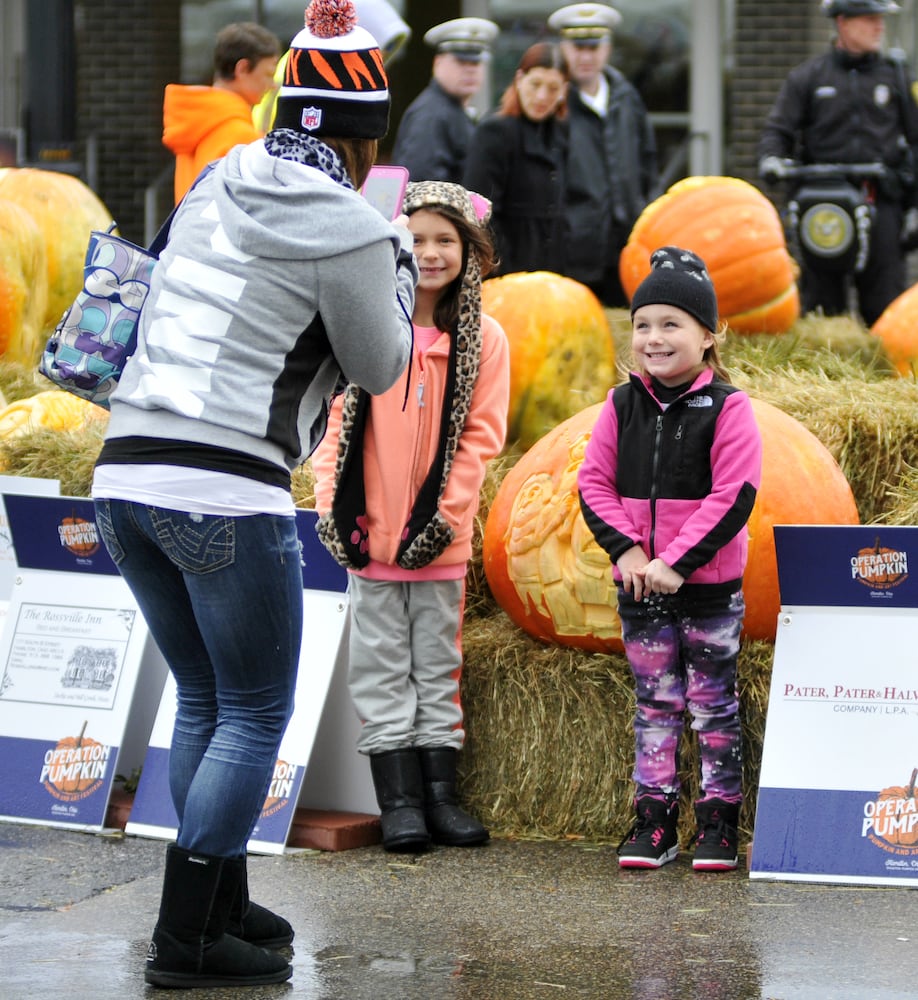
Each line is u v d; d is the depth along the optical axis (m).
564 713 6.68
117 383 4.91
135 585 4.90
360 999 4.71
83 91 20.48
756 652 6.50
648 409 6.20
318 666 6.71
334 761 6.88
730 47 18.34
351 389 6.50
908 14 17.95
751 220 10.18
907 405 7.56
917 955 5.08
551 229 10.64
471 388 6.59
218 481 4.61
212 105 10.02
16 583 7.25
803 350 9.44
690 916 5.51
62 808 6.85
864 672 6.09
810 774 6.03
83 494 8.21
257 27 10.35
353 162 4.90
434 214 6.55
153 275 4.83
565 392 8.87
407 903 5.70
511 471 7.08
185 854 4.78
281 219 4.63
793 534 6.12
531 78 10.31
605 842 6.61
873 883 5.87
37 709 7.03
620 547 6.11
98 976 4.93
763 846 5.98
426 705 6.70
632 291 10.45
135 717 7.24
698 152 18.45
